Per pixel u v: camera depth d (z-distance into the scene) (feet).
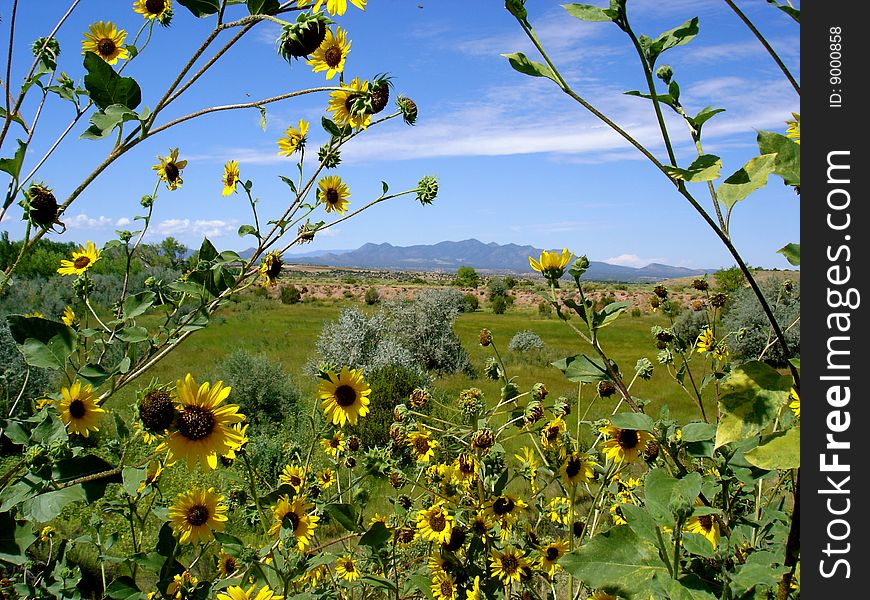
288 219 8.02
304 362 70.03
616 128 3.14
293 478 10.78
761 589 4.10
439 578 8.81
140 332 6.02
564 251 5.42
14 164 4.66
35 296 41.73
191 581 7.95
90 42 7.30
